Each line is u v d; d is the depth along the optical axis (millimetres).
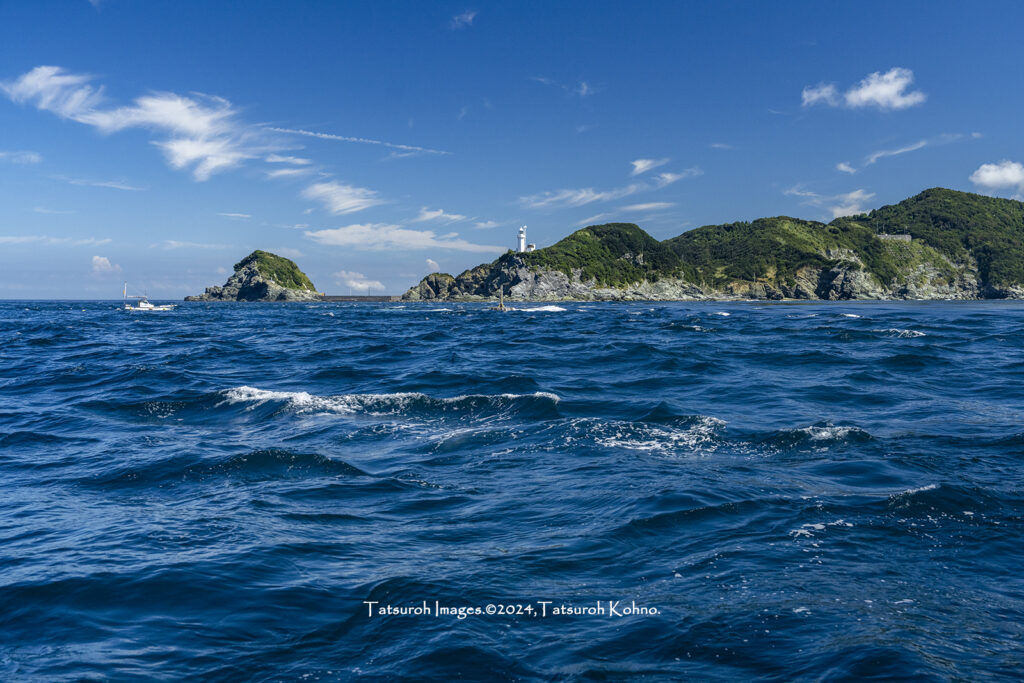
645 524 8039
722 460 11211
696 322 60031
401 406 16438
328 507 8977
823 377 22500
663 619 5691
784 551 7195
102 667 5000
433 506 8992
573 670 4914
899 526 7938
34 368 28266
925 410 16266
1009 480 9812
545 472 10625
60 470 11297
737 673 4844
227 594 6230
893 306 124500
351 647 5305
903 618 5680
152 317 94500
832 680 4688
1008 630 5473
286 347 39938
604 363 27766
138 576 6625
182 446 12836
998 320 56594
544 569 6812
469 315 92875
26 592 6289
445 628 5574
